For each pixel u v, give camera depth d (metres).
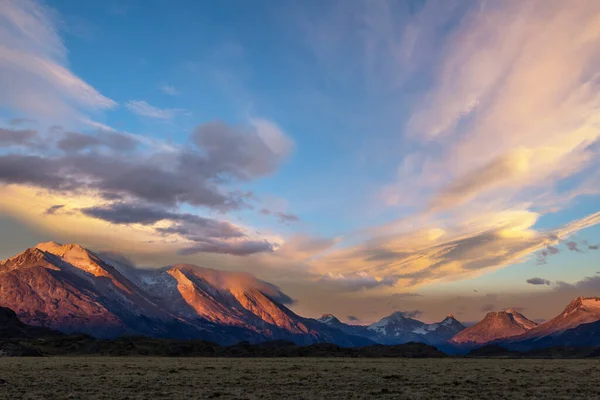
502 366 155.00
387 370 122.88
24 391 68.25
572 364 177.75
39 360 176.50
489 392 69.94
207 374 102.50
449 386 78.31
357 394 66.69
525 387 76.75
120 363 153.25
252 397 63.38
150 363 156.38
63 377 91.00
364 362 187.12
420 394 67.19
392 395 66.12
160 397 62.91
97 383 79.81
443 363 184.62
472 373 111.69
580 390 72.19
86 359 194.00
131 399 61.00
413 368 135.25
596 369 131.88
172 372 108.56
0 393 65.94
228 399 61.66
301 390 71.56
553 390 72.31
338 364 161.38
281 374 103.69
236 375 99.94
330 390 71.69
